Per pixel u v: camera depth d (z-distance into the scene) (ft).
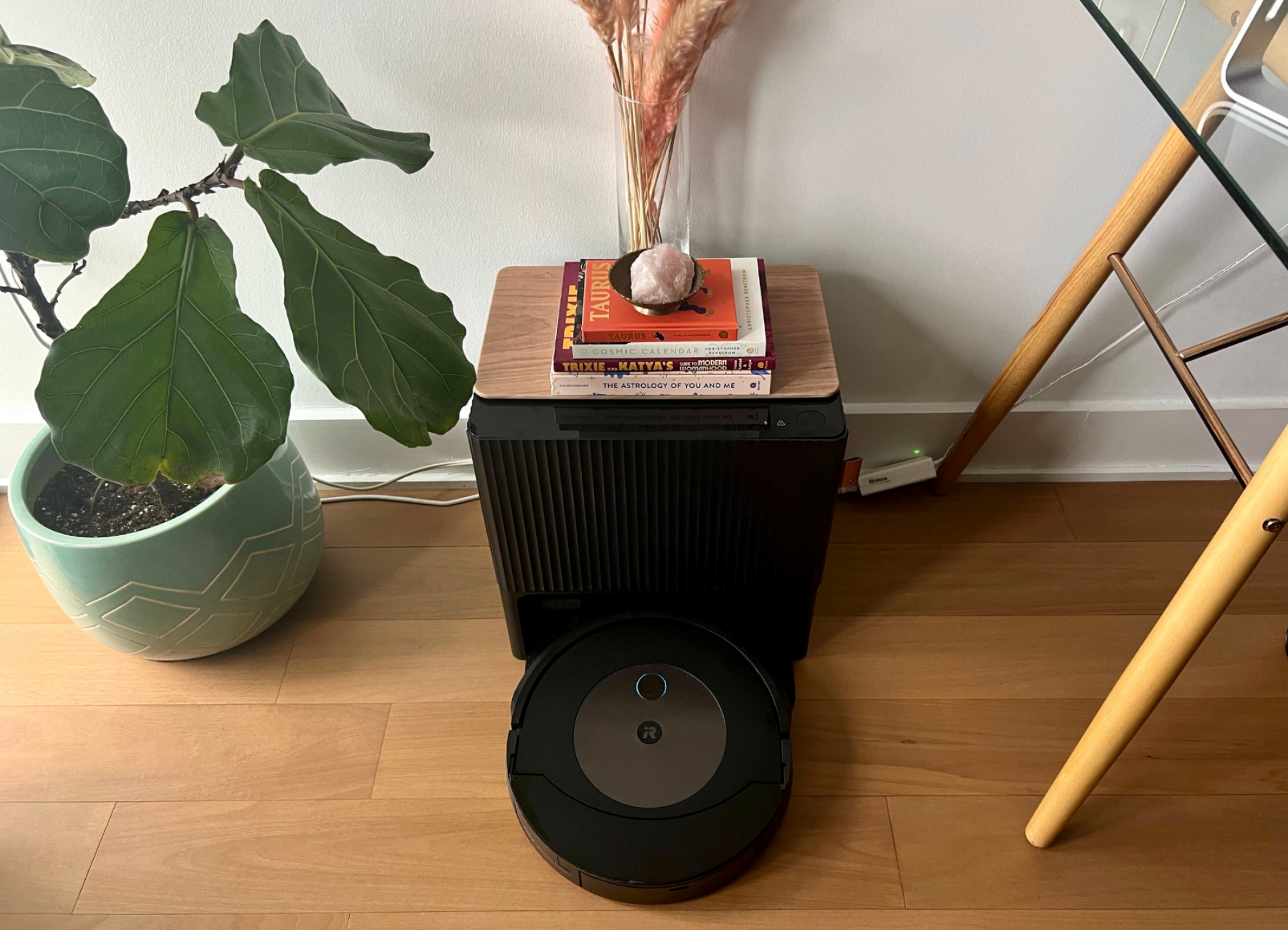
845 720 4.17
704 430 3.39
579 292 3.76
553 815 3.55
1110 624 4.52
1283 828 3.78
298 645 4.49
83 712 4.23
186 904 3.63
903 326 4.56
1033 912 3.58
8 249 2.57
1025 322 4.54
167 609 3.85
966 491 5.19
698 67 3.45
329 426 4.93
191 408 2.82
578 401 3.52
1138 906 3.58
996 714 4.18
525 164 3.95
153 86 3.67
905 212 4.11
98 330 2.72
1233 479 5.13
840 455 3.40
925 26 3.51
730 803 3.58
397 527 5.04
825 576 4.77
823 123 3.79
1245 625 4.48
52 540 3.56
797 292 3.93
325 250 3.03
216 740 4.13
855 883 3.66
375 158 3.12
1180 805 3.86
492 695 4.29
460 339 3.32
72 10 3.45
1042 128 3.82
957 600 4.65
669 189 3.69
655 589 4.07
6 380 4.69
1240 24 2.68
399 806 3.91
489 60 3.63
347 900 3.65
